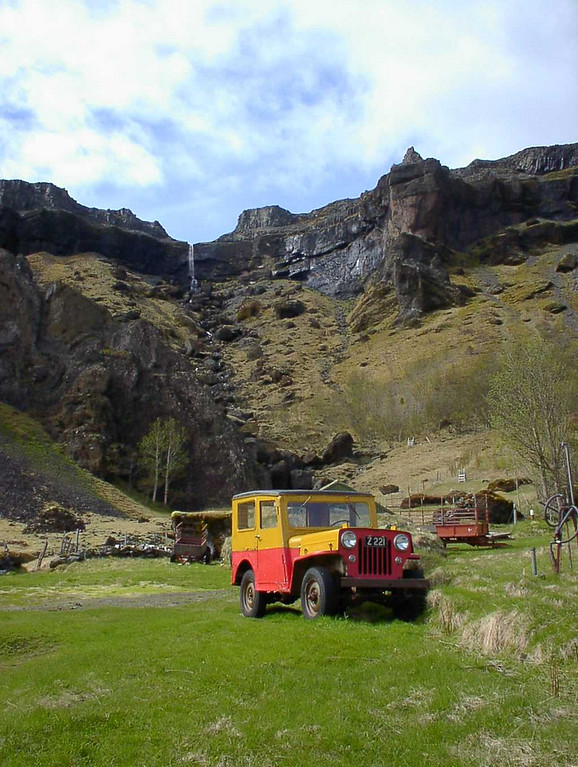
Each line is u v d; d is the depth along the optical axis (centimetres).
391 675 742
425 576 1118
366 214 16850
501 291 13112
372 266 16200
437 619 965
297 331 13675
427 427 8119
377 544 1055
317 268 17350
